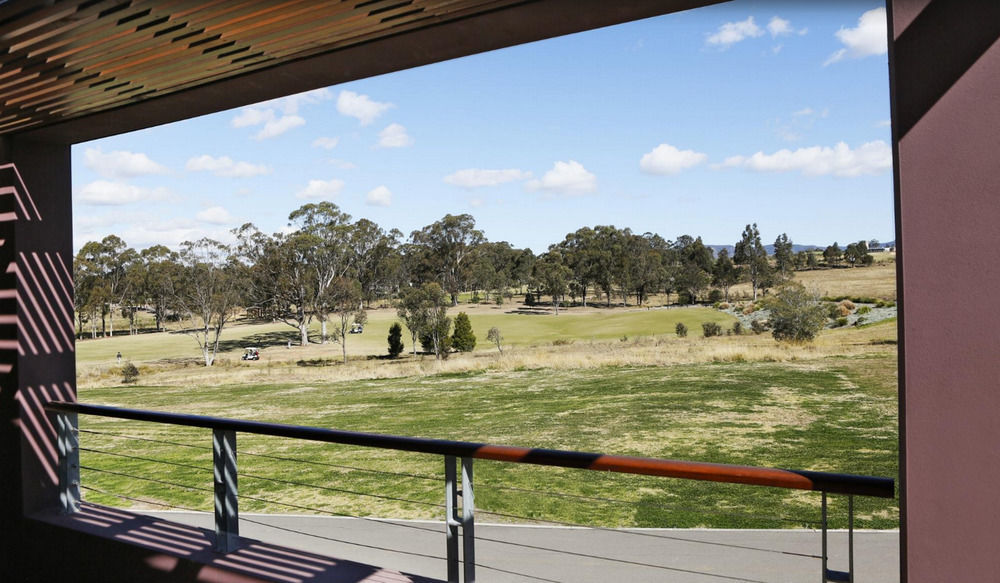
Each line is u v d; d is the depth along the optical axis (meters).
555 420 18.23
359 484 10.34
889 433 14.21
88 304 64.88
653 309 68.75
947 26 1.43
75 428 3.82
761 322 48.47
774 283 68.88
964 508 1.43
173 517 6.62
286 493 9.76
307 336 62.12
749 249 71.06
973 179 1.41
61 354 4.02
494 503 8.74
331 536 6.33
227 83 2.95
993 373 1.40
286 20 2.24
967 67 1.41
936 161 1.44
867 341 35.00
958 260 1.42
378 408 23.81
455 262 75.19
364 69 2.77
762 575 5.02
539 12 2.17
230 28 2.31
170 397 31.12
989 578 1.41
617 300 77.38
